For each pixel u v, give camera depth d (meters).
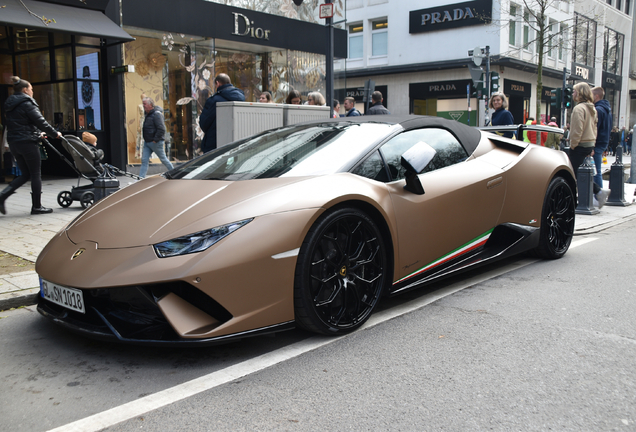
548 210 4.37
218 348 2.69
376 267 2.97
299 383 2.27
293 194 2.68
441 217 3.34
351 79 28.27
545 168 4.29
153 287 2.36
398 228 3.06
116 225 2.71
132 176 5.14
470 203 3.56
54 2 10.64
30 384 2.32
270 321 2.52
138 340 2.38
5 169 11.22
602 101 8.30
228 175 3.13
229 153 3.59
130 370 2.45
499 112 7.97
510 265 4.39
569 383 2.24
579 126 7.70
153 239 2.47
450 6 24.14
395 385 2.24
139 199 3.00
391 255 3.05
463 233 3.53
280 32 15.38
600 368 2.39
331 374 2.36
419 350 2.61
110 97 12.04
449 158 3.63
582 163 7.88
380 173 3.12
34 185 6.76
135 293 2.36
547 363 2.45
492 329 2.89
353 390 2.20
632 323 2.97
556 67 27.91
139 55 12.56
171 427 1.94
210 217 2.53
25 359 2.58
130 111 12.49
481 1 23.20
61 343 2.79
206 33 13.54
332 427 1.91
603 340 2.72
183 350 2.66
